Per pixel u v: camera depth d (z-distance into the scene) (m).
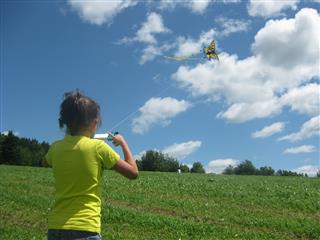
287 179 45.88
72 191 5.79
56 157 5.94
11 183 34.78
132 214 22.94
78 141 5.94
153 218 22.30
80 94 6.09
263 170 148.75
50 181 36.38
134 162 6.09
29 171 44.75
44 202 26.12
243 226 22.97
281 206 28.16
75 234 5.57
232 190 33.50
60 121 6.11
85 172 5.81
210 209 26.89
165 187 34.91
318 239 20.88
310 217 25.69
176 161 131.88
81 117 5.95
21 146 115.50
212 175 52.41
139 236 19.31
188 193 32.53
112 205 26.44
